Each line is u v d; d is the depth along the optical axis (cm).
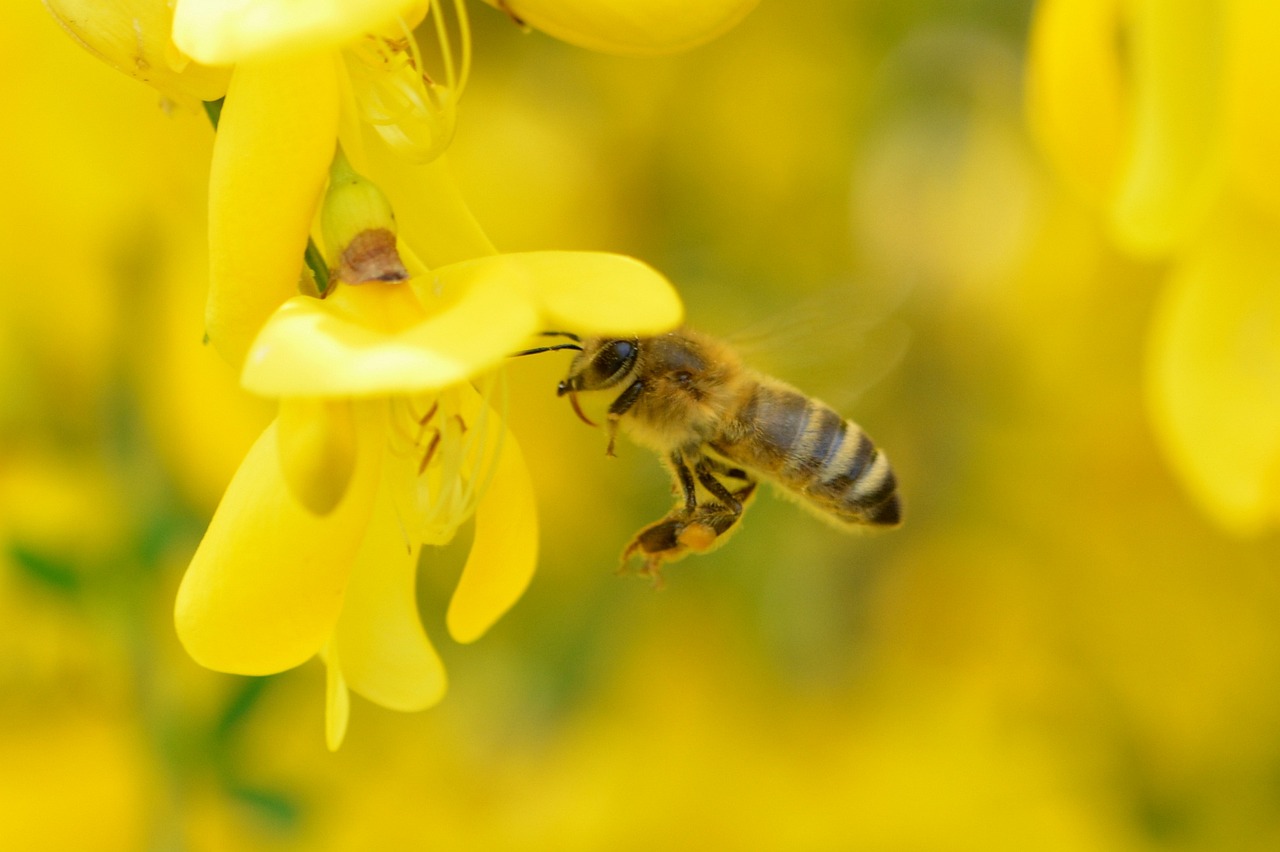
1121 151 16
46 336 17
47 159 17
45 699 18
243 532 14
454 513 15
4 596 17
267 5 14
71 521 17
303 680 18
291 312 14
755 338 17
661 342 17
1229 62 16
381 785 18
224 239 14
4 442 17
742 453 17
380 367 14
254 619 14
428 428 15
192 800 17
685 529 17
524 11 15
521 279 14
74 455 17
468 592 15
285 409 14
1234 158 16
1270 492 16
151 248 17
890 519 17
